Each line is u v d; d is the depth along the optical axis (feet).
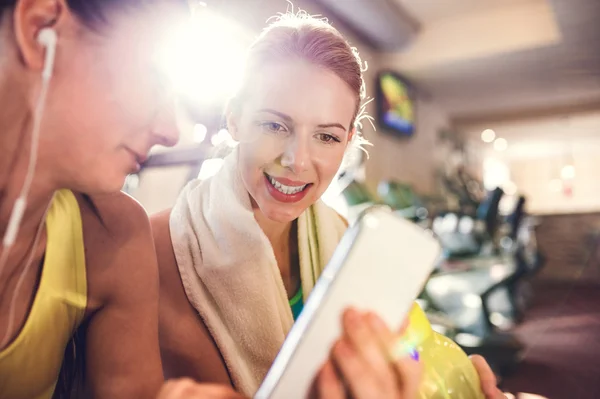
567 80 21.25
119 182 1.42
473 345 7.85
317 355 1.24
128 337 1.86
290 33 1.98
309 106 1.89
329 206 2.64
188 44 1.53
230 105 2.23
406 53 18.69
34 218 1.52
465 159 30.01
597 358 8.32
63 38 1.25
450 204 22.08
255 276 2.19
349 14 14.67
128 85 1.32
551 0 14.10
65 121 1.29
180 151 5.45
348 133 2.18
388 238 1.34
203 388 1.37
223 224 2.21
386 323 1.28
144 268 1.97
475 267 10.15
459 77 20.54
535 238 22.30
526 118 28.02
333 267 1.34
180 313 2.26
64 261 1.71
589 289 17.76
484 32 17.51
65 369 1.98
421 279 1.37
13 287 1.56
